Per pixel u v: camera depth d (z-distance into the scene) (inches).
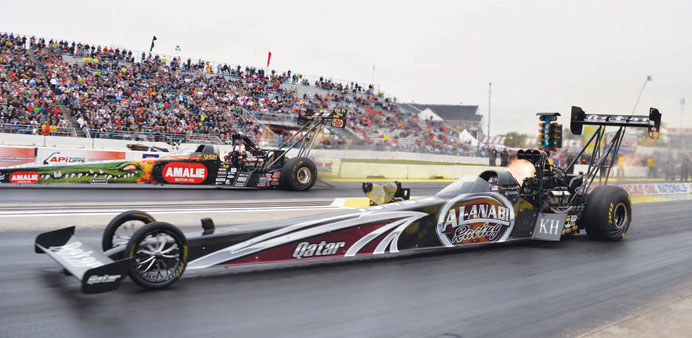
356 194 613.6
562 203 332.8
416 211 255.3
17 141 970.1
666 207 581.3
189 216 384.2
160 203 454.0
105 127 1091.3
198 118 1263.5
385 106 1866.4
